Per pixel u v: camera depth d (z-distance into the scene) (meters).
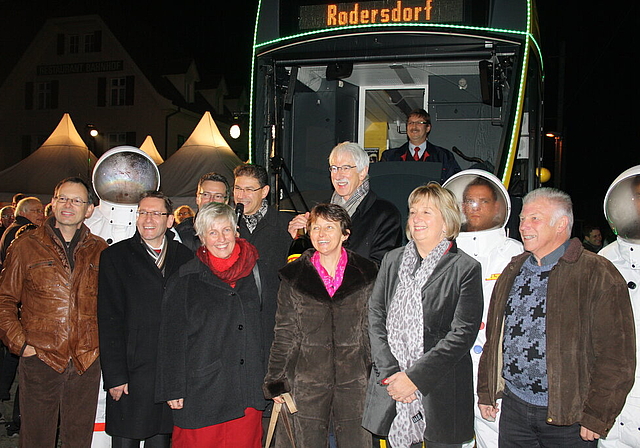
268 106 5.88
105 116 28.86
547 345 2.94
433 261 3.25
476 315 3.19
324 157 6.60
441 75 6.41
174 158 16.42
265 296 3.78
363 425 3.28
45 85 29.97
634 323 3.00
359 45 5.59
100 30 29.02
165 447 3.89
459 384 3.20
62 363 3.70
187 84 30.34
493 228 3.73
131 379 3.65
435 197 3.27
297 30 5.73
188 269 3.56
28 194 16.06
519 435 3.10
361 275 3.43
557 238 3.07
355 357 3.38
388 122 8.38
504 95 5.36
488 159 6.21
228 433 3.54
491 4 5.34
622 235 3.36
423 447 3.31
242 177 4.29
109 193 4.20
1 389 5.88
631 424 3.22
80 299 3.77
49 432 3.74
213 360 3.50
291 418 3.39
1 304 3.75
